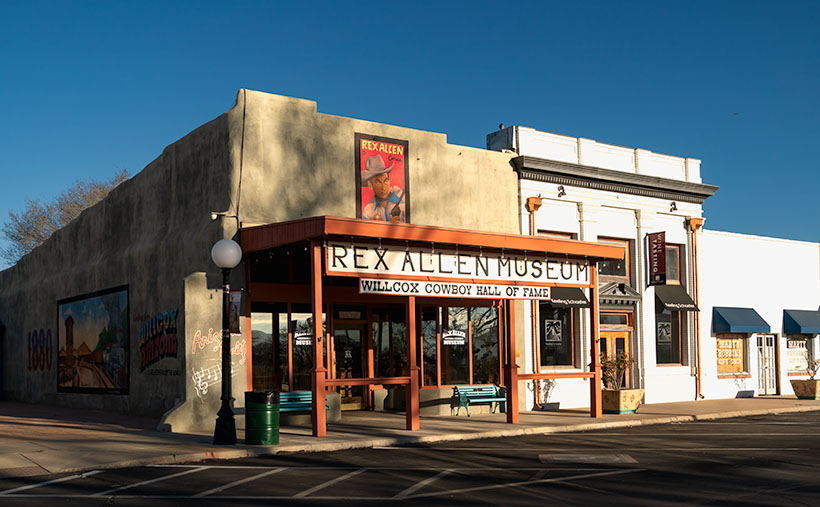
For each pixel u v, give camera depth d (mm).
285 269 18891
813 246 31641
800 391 27469
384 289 16547
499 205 22625
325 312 19922
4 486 10602
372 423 18188
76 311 25203
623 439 16406
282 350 18781
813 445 15469
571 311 24094
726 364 28203
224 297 14562
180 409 16516
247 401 14406
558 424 18438
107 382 22688
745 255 29062
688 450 14672
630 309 25484
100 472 11773
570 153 24500
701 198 27609
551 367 23172
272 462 12977
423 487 10703
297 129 18906
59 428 17156
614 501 9836
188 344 16781
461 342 21625
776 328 29812
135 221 22234
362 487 10664
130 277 21500
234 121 18016
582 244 19609
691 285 27141
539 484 11016
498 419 19672
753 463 13094
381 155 20344
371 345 21375
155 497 9852
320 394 15656
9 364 31562
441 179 21453
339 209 19422
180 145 20078
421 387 20859
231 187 17781
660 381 25844
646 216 25844
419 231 16656
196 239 18156
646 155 26406
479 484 10977
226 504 9430
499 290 18422
